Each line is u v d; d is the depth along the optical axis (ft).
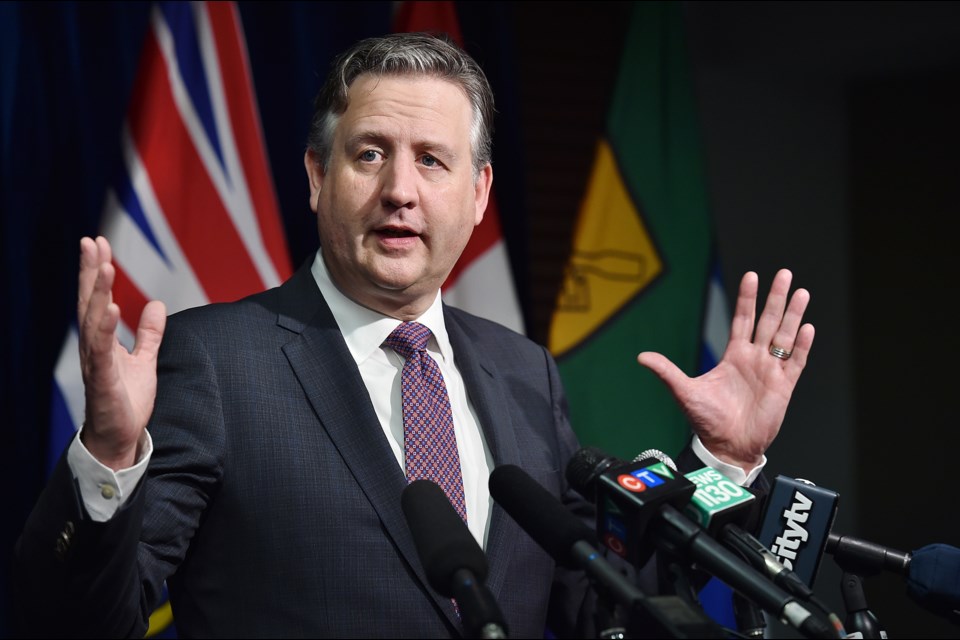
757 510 5.31
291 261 12.48
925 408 19.19
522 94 16.02
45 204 11.00
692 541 4.06
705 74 18.42
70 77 11.14
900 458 19.31
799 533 5.08
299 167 12.51
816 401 19.26
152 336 4.83
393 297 6.24
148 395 4.64
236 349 5.98
